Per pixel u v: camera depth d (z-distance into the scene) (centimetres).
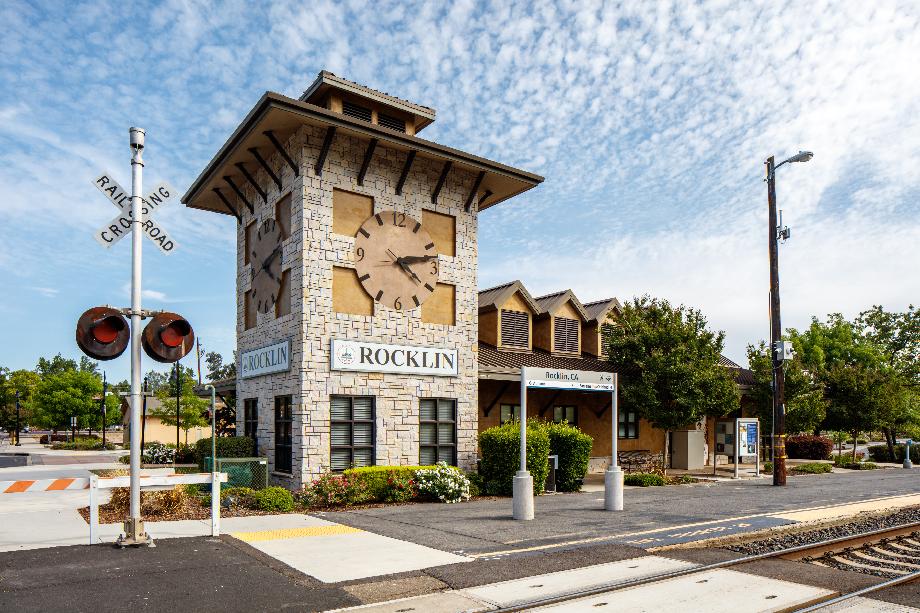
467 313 1834
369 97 1820
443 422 1747
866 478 2244
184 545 928
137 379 918
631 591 734
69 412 5616
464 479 1579
